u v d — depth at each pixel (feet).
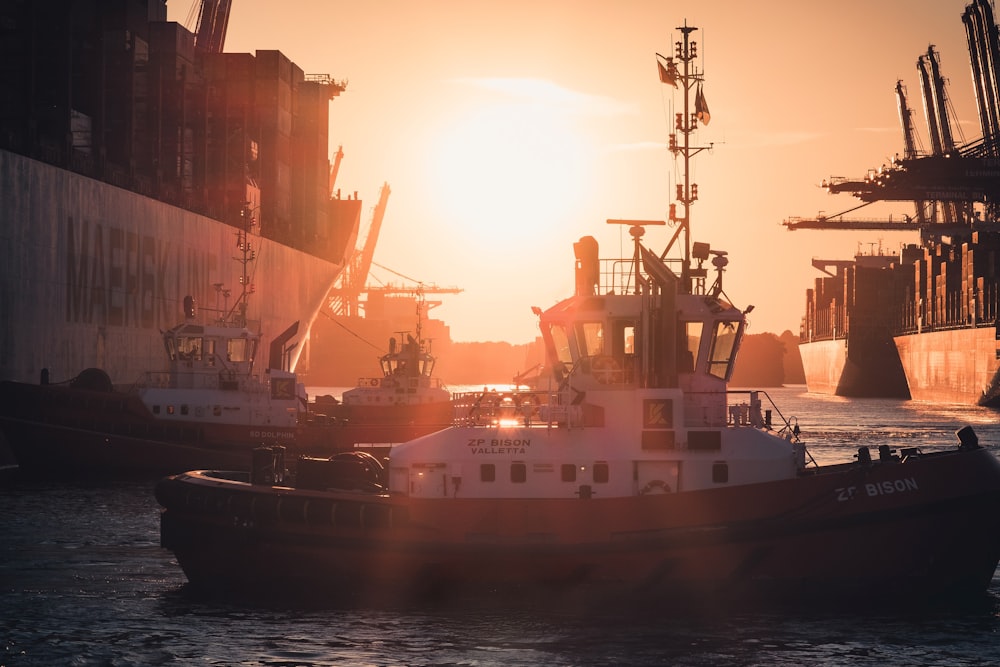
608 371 254.68
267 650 216.54
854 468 251.39
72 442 533.96
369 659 209.97
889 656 210.79
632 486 247.50
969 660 208.95
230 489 261.44
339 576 253.85
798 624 230.27
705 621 232.53
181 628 232.12
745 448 247.09
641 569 241.96
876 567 242.17
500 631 226.79
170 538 264.72
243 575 261.24
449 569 246.88
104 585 273.95
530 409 256.11
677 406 248.11
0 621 238.48
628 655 211.20
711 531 239.91
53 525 375.25
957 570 243.81
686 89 312.71
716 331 256.52
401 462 253.85
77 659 212.02
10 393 535.19
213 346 556.51
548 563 242.58
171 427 538.88
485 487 250.16
